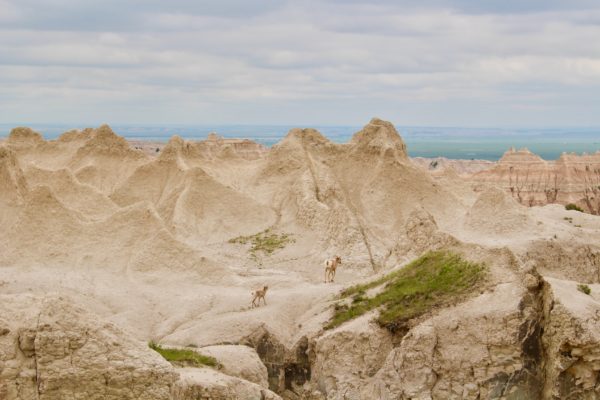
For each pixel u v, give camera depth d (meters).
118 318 63.56
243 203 100.81
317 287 67.00
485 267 51.75
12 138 128.62
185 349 50.53
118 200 107.88
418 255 61.81
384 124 111.56
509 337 47.22
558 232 72.31
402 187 102.38
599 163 174.75
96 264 74.38
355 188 104.25
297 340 56.41
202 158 117.75
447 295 51.41
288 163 108.69
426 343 48.69
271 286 72.00
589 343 44.09
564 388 45.06
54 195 78.56
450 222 84.31
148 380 35.34
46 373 34.19
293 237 93.25
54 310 34.91
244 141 164.75
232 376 44.75
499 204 78.25
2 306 35.34
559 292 46.50
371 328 51.75
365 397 49.94
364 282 61.75
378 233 96.06
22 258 73.75
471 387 47.44
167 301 67.56
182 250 75.25
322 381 52.16
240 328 57.94
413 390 48.28
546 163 176.62
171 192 103.12
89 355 34.78
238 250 91.06
